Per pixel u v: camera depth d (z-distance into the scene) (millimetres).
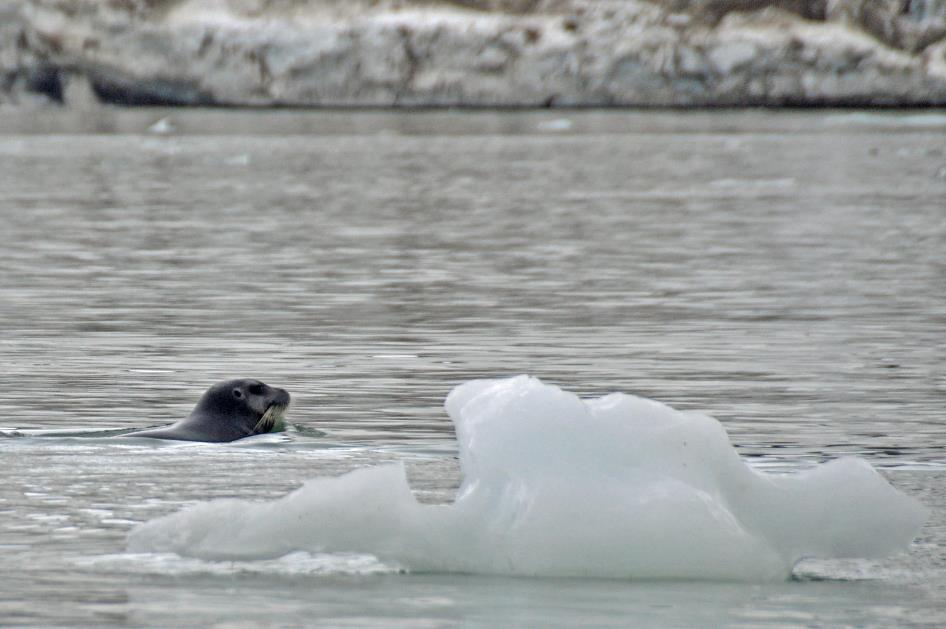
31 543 13602
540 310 34125
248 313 33719
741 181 77438
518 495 12828
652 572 12562
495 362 26891
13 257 45719
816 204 64125
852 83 140875
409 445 19406
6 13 142625
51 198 69250
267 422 20422
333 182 78812
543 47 142125
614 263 44000
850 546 13203
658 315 33281
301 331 30938
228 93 145125
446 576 12586
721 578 12625
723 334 30375
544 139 112250
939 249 46688
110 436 19641
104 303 35438
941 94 140625
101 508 15188
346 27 143625
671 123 127750
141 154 99000
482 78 143125
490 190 73750
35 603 11617
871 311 33688
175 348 28641
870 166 86125
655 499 12719
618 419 13305
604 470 12961
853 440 20047
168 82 145000
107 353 28000
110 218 59625
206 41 143625
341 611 11461
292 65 143625
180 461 17938
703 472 13242
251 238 51812
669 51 141125
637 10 143375
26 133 119750
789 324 31766
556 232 53625
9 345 29016
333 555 13180
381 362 26891
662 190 72875
